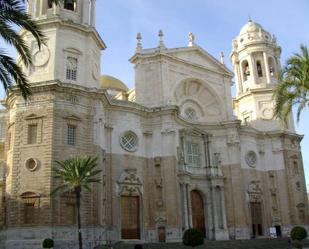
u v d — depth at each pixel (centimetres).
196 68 5166
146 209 4225
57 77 3631
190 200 4541
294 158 5766
